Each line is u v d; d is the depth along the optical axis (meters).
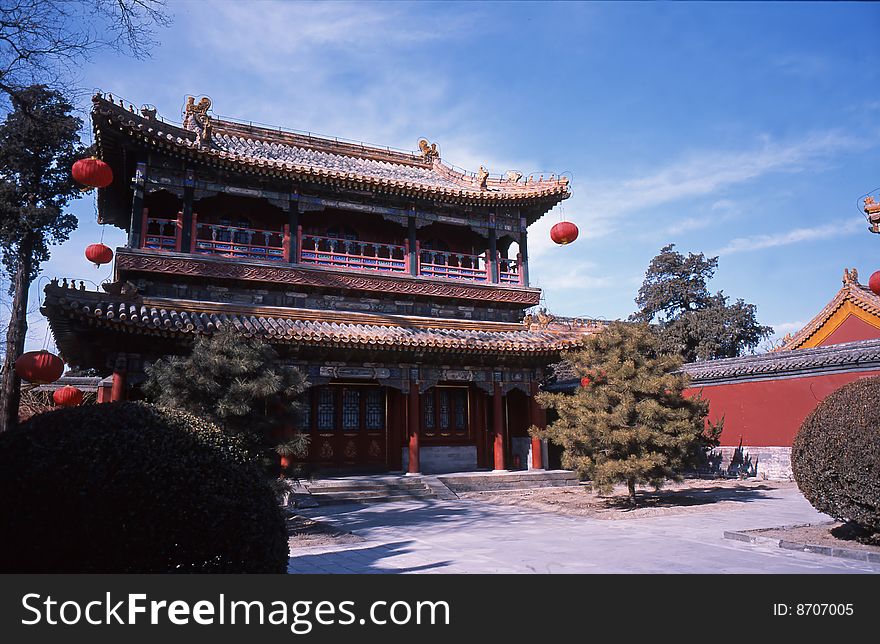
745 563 12.11
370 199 30.23
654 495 24.91
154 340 22.95
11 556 6.92
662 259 54.09
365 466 30.00
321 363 27.22
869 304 35.31
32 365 19.34
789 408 30.58
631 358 22.17
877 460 12.08
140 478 7.45
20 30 16.42
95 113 23.55
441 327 29.80
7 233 31.52
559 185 32.03
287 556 8.79
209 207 29.00
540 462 30.70
